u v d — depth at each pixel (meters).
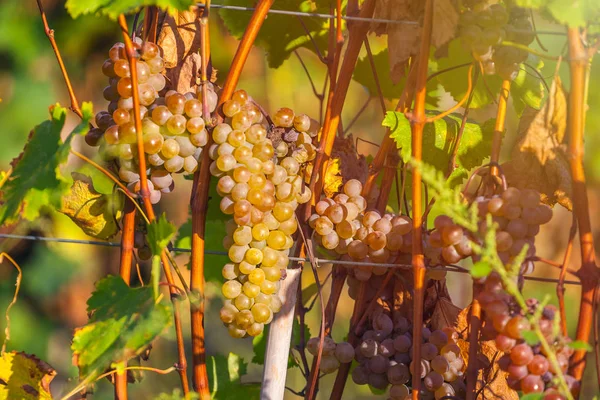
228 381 1.33
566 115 1.13
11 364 1.20
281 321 1.21
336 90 1.21
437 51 1.17
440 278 1.20
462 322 1.20
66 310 2.83
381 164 1.24
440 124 1.23
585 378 2.12
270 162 1.16
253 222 1.15
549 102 1.14
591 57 1.12
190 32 1.20
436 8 1.13
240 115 1.15
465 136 1.23
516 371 1.09
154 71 1.16
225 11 1.34
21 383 1.20
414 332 1.16
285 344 1.21
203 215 1.18
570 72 1.12
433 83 1.35
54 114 1.13
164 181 1.17
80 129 1.11
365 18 1.20
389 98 1.38
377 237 1.19
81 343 1.13
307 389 1.23
